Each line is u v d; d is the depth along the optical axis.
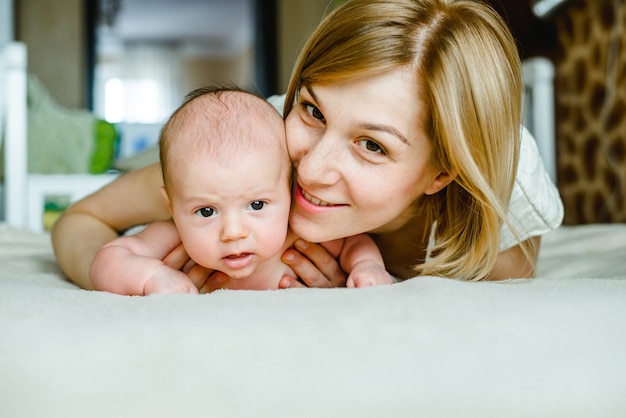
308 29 4.48
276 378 0.40
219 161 0.68
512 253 0.95
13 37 3.81
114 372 0.40
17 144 1.86
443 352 0.42
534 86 2.07
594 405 0.40
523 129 0.98
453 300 0.50
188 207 0.70
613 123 2.25
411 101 0.70
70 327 0.44
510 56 0.80
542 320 0.46
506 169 0.80
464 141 0.73
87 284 0.84
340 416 0.39
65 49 3.98
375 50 0.69
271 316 0.47
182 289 0.69
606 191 2.30
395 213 0.77
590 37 2.35
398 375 0.40
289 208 0.74
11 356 0.41
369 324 0.45
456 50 0.73
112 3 5.18
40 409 0.39
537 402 0.40
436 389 0.40
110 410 0.39
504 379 0.41
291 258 0.81
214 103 0.74
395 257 0.98
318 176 0.71
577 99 2.44
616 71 2.22
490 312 0.47
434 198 0.86
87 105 4.05
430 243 0.89
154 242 0.80
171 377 0.40
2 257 1.15
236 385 0.40
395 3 0.73
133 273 0.71
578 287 0.62
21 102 1.85
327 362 0.41
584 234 1.54
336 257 0.86
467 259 0.83
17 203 1.87
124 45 8.98
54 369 0.40
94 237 0.95
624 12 2.18
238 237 0.69
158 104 9.05
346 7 0.75
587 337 0.45
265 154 0.70
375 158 0.71
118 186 1.00
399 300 0.51
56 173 2.47
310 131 0.74
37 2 3.95
